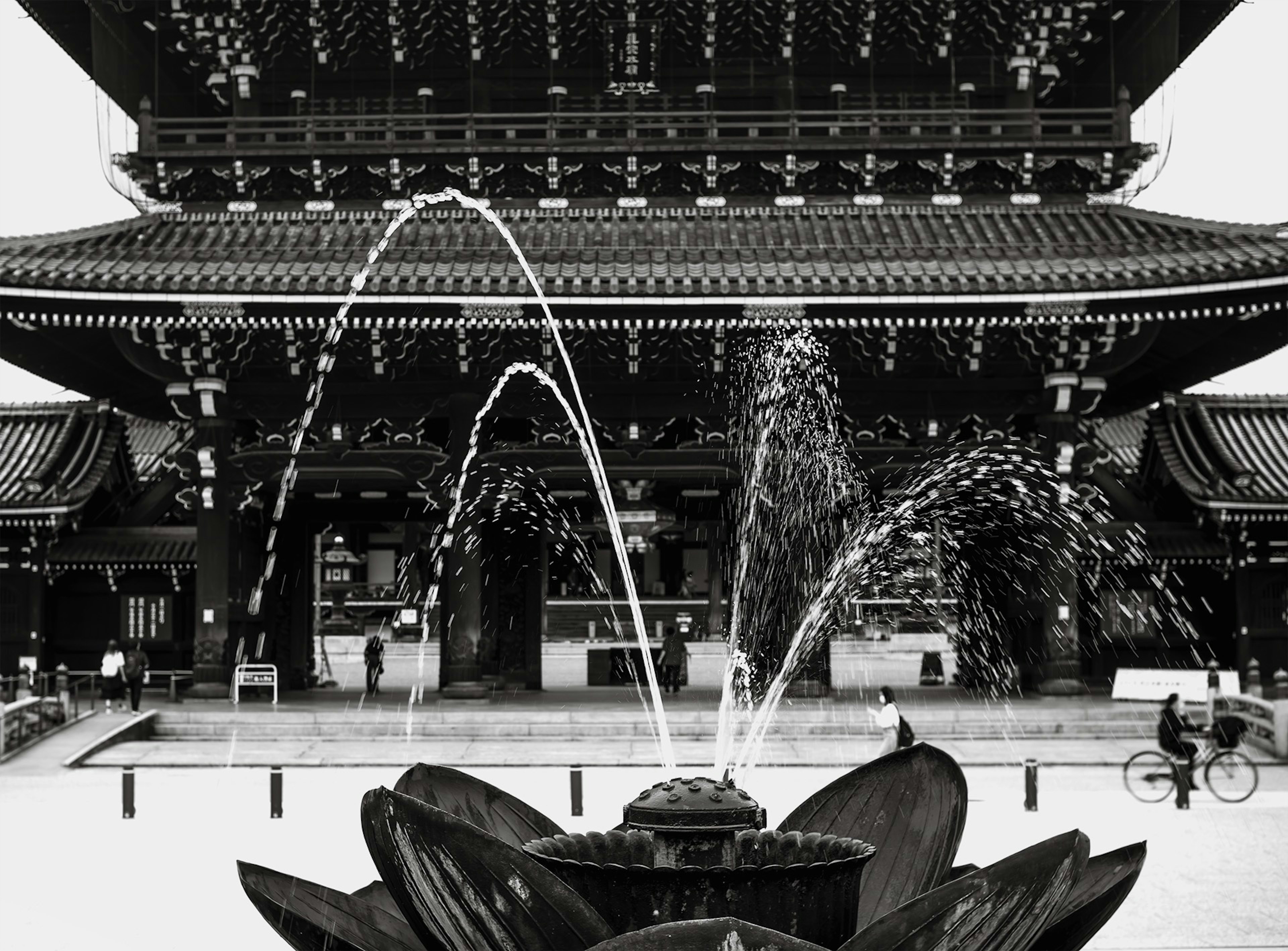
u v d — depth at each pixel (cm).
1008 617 4328
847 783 930
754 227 4100
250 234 4053
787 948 589
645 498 4056
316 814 2509
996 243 3969
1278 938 1556
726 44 4256
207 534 4000
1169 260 3762
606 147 4081
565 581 8075
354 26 4188
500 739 3638
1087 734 3634
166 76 4681
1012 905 645
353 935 720
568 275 3750
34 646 4416
